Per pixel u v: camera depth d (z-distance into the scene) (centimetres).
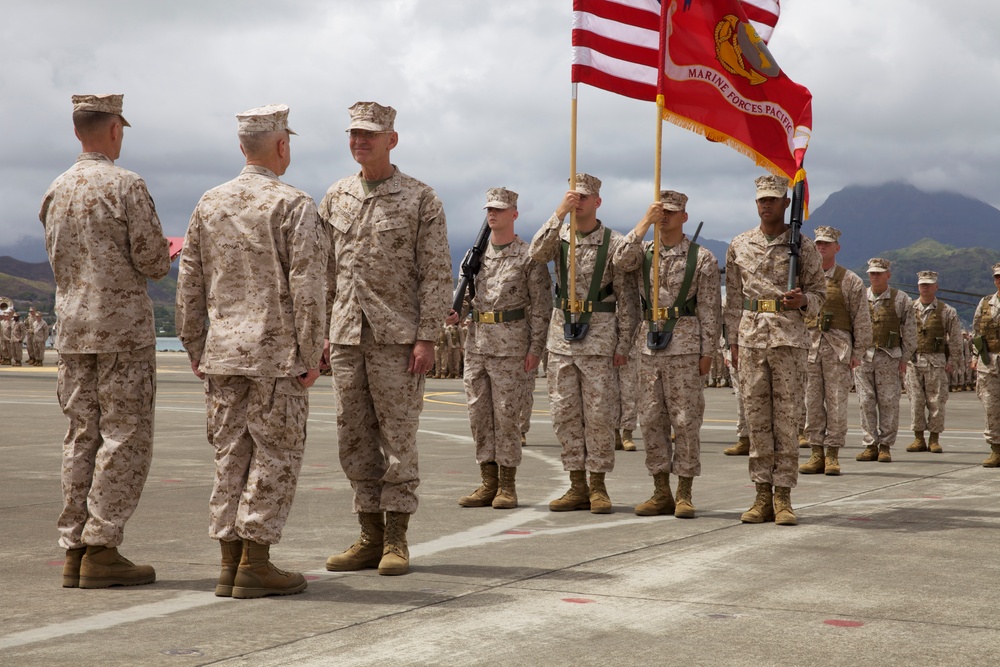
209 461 1025
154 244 484
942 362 1255
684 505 708
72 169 492
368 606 440
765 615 428
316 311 457
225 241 464
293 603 446
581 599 454
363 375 523
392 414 516
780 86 771
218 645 378
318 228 465
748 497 820
